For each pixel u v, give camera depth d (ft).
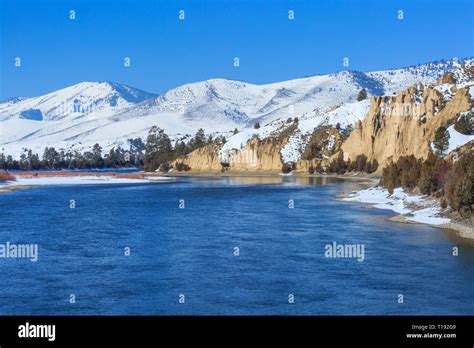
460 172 212.23
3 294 120.37
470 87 460.55
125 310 109.50
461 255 149.89
